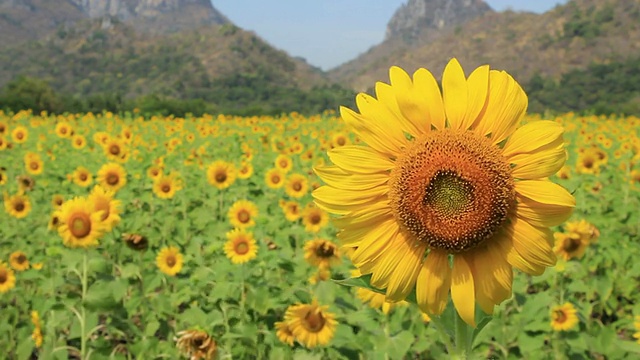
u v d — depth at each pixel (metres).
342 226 2.04
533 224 1.93
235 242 5.35
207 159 15.41
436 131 2.04
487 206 1.92
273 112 54.91
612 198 9.96
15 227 8.02
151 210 9.22
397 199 1.99
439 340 4.73
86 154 15.52
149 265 6.71
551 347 5.11
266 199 9.86
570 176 11.21
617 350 4.63
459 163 1.95
